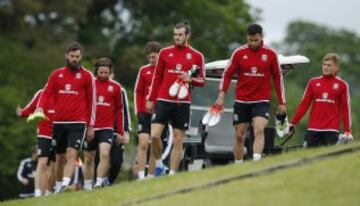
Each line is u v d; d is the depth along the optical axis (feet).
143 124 185.37
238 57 171.94
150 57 186.09
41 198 171.53
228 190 134.82
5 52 487.61
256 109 171.12
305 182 130.52
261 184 134.10
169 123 190.19
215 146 196.95
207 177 148.36
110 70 187.52
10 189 439.63
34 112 177.17
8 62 483.10
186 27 172.04
